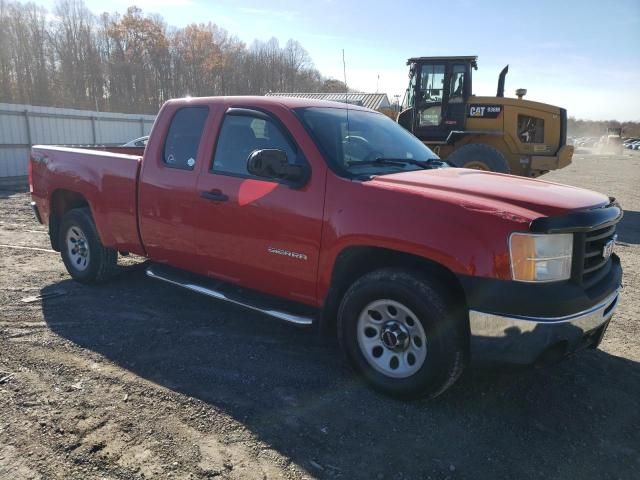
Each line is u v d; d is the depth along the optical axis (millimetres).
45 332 4371
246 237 3959
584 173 26375
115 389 3482
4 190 14250
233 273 4184
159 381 3602
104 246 5289
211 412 3238
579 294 2980
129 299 5199
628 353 4250
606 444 3023
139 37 59125
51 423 3074
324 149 3672
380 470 2752
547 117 12172
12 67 50594
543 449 2961
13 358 3879
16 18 51750
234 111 4184
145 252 4879
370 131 4309
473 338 3012
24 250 7160
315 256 3598
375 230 3254
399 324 3338
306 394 3479
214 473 2691
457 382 3668
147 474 2666
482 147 11883
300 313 3939
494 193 3219
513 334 2900
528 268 2871
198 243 4324
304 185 3637
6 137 18094
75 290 5445
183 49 61031
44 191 5711
